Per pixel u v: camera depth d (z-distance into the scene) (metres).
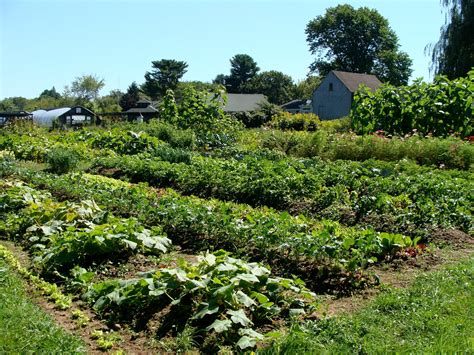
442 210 8.52
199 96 20.98
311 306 5.19
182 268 5.69
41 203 8.77
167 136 18.91
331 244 6.20
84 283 5.87
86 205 8.39
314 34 72.31
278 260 6.61
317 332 4.64
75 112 46.59
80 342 4.51
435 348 4.23
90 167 15.34
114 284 5.47
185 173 12.34
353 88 53.78
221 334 4.65
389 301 5.25
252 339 4.41
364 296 5.62
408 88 16.34
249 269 5.40
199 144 18.62
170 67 88.75
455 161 12.77
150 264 6.72
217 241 7.46
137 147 17.59
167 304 5.29
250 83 91.88
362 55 70.12
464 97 15.31
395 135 15.86
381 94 16.69
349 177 10.68
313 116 30.41
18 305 5.11
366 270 6.28
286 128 28.52
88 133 20.22
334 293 5.74
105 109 61.81
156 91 87.25
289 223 7.23
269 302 5.09
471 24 33.66
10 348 4.23
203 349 4.51
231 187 11.16
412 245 7.02
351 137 15.45
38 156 17.33
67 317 5.14
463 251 7.20
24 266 6.59
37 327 4.66
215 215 7.68
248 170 11.83
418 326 4.71
